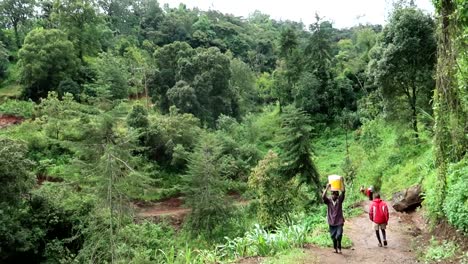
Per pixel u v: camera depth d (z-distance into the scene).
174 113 43.06
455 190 9.87
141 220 30.83
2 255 18.25
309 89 51.22
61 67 52.50
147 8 90.50
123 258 17.47
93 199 20.67
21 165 19.20
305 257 8.62
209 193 26.64
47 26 66.38
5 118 45.28
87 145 17.52
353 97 51.03
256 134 49.47
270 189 20.70
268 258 8.87
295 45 55.78
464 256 7.83
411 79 22.20
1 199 18.92
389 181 20.73
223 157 35.34
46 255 19.55
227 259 9.49
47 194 21.64
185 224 27.77
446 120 8.73
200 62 50.91
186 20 89.50
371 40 58.75
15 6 66.94
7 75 56.69
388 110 24.19
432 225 10.62
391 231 11.77
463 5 6.77
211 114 50.12
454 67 8.05
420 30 21.16
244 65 65.69
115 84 51.44
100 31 68.19
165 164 38.97
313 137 47.97
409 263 8.34
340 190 9.09
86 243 18.64
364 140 31.78
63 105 39.62
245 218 28.44
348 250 9.52
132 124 37.28
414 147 22.53
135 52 63.91
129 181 17.86
